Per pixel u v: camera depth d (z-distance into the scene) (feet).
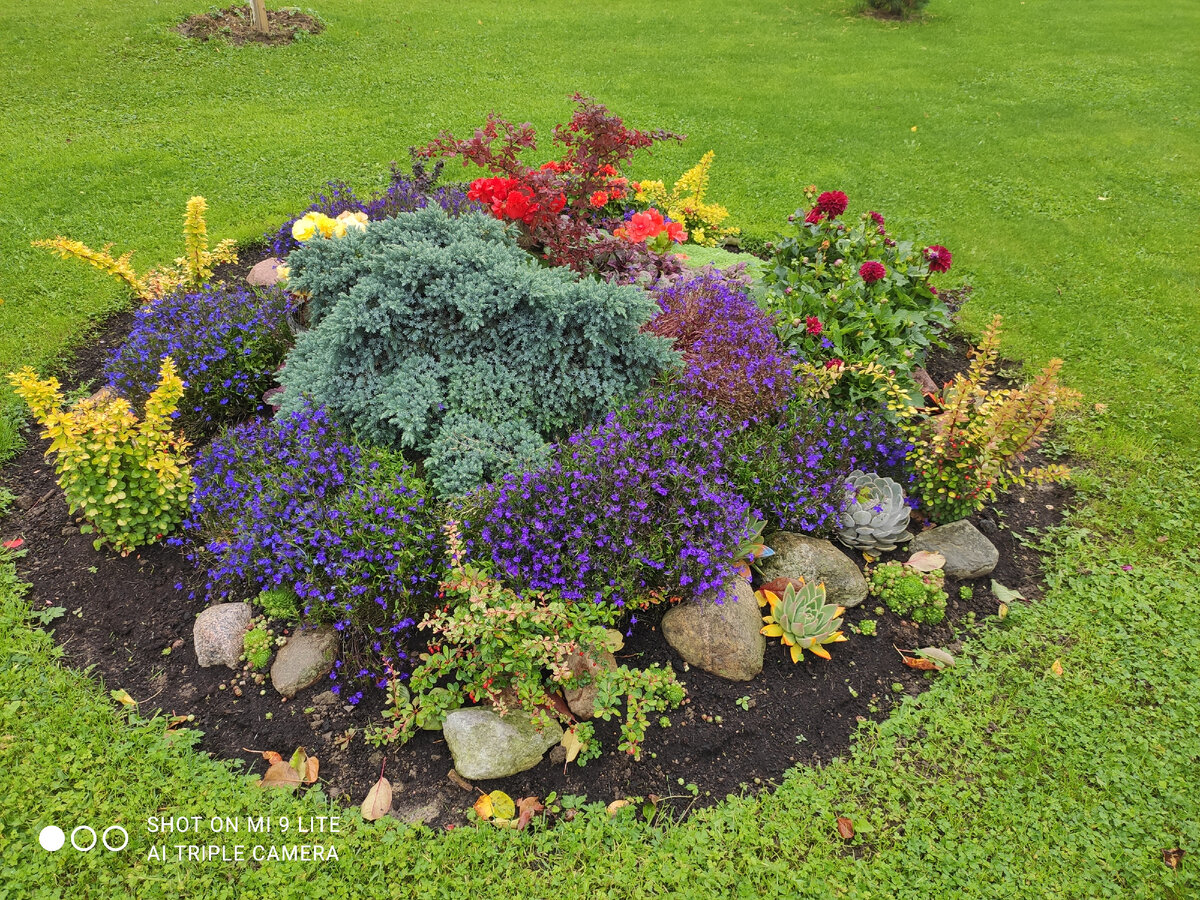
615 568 11.30
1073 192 28.76
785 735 10.91
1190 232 26.05
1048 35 49.26
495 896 9.05
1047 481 15.43
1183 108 37.52
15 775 9.78
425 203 18.78
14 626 11.67
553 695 10.96
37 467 14.83
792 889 9.26
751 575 12.80
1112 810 10.14
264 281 19.02
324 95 33.40
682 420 13.08
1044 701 11.45
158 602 12.25
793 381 14.61
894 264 17.61
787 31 47.24
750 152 30.66
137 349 15.16
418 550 11.45
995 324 13.39
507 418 13.14
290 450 12.92
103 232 22.44
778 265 18.47
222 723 10.71
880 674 11.87
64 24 36.70
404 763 10.36
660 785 10.28
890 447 14.46
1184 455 16.43
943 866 9.52
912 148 31.86
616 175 18.20
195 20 37.78
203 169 26.45
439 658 10.51
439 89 34.73
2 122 28.81
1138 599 13.09
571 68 38.47
